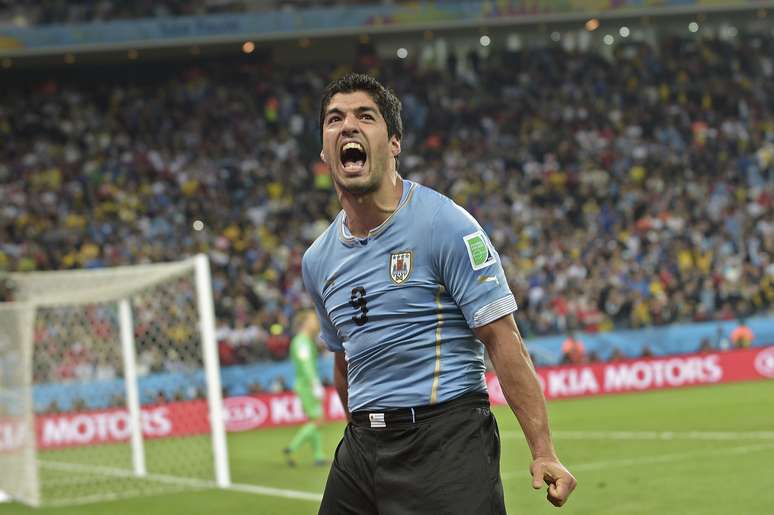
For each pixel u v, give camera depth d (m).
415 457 4.21
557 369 26.45
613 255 31.97
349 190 4.22
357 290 4.34
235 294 30.05
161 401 21.59
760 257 32.91
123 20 37.03
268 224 34.94
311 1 39.41
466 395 4.28
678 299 29.33
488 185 37.31
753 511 10.24
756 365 28.17
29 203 35.34
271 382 25.11
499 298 4.18
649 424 19.16
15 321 15.12
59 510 13.28
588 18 38.75
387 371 4.29
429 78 41.66
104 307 20.17
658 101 41.03
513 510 10.84
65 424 20.56
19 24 37.16
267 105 40.00
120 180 36.94
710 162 38.22
